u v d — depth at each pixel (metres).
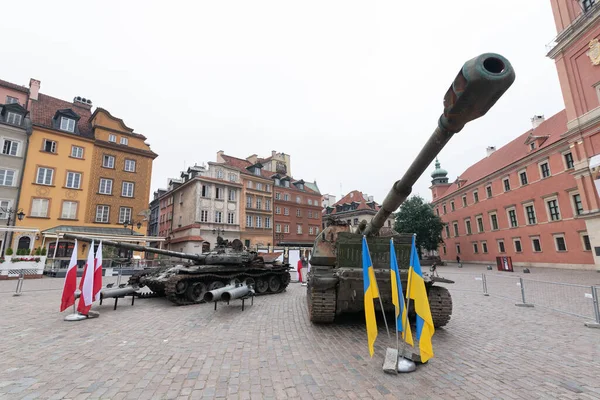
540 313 8.01
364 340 5.51
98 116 28.45
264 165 49.47
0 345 5.16
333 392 3.43
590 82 21.05
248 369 4.13
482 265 35.69
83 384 3.63
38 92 28.12
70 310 8.34
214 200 35.41
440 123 3.22
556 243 26.20
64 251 24.33
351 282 6.04
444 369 4.10
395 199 5.01
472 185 38.66
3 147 23.02
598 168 20.55
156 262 24.48
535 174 28.47
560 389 3.46
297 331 6.15
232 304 9.55
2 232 22.11
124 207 28.34
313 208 48.66
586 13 20.50
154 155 30.73
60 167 25.27
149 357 4.60
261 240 39.19
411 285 4.44
